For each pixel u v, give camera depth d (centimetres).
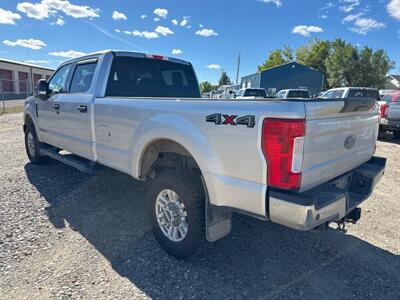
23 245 296
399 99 1083
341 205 222
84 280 248
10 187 457
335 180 255
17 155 676
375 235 339
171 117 264
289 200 197
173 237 284
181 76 473
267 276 260
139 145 296
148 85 424
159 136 272
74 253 286
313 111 198
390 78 5519
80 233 325
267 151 201
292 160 193
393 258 293
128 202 410
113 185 475
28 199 412
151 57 426
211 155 232
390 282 255
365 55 4691
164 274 259
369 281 256
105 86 377
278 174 199
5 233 318
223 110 223
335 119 227
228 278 255
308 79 3872
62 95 445
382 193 489
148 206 302
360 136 279
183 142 251
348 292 242
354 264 281
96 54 398
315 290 243
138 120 297
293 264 279
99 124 357
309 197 194
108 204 403
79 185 472
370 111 291
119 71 392
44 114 500
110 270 262
